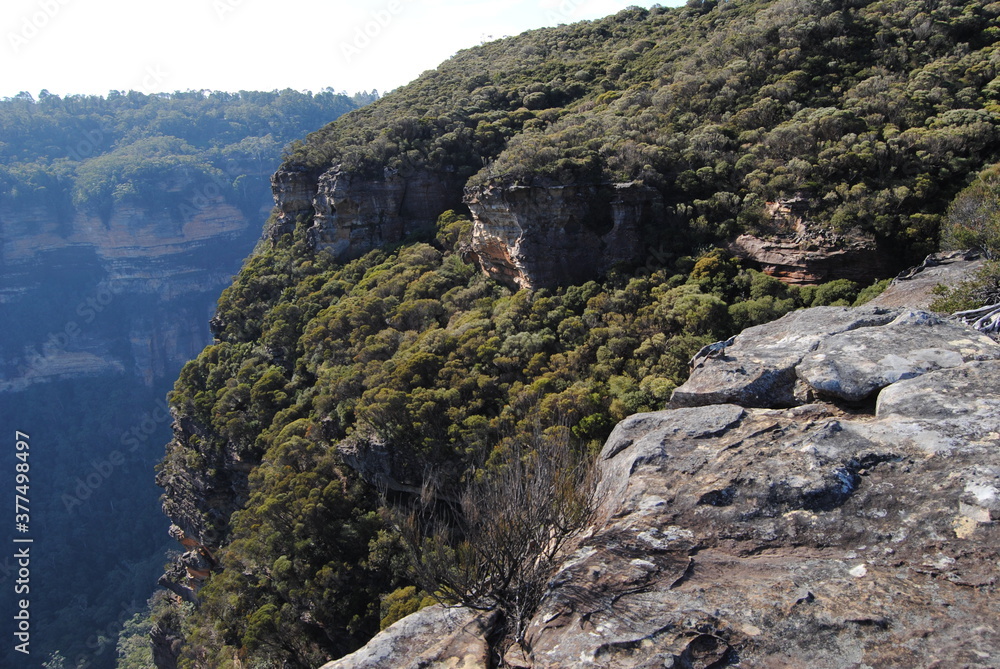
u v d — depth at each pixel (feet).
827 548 16.62
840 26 160.45
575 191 129.90
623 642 14.88
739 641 14.35
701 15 238.89
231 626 115.34
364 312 143.02
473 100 212.02
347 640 96.63
